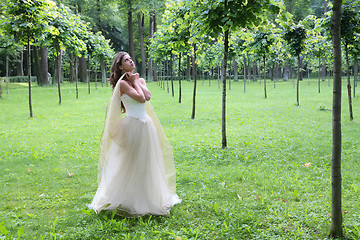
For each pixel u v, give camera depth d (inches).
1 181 206.1
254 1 239.0
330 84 1424.7
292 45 642.8
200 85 1475.1
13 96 828.0
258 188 188.1
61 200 175.0
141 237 124.0
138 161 152.4
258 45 711.1
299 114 537.6
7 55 872.9
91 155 278.5
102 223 141.8
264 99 824.9
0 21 476.7
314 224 134.6
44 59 1174.3
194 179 207.2
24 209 162.1
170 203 161.2
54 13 531.5
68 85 1247.5
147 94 160.6
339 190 121.2
